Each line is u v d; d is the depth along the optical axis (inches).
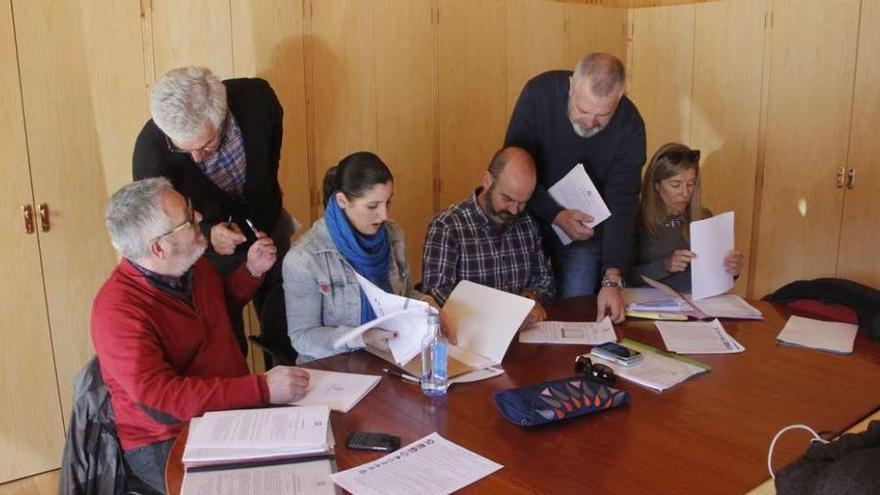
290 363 83.9
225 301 79.4
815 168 146.8
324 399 61.1
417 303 64.5
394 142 137.6
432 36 139.3
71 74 105.0
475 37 146.0
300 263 75.9
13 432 107.4
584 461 50.7
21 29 100.4
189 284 70.9
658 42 170.7
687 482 47.9
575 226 99.2
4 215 102.5
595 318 85.0
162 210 64.3
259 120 97.0
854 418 57.9
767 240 156.5
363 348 73.5
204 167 92.2
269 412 56.7
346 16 127.5
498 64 150.9
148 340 63.5
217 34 115.3
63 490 66.2
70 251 108.7
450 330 73.8
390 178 75.2
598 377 65.0
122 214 64.0
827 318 85.2
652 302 89.7
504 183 88.6
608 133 97.7
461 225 92.3
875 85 136.1
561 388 59.1
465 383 65.1
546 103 98.8
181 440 54.5
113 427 66.2
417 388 64.0
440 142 144.1
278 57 121.3
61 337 109.6
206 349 71.7
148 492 65.4
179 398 59.7
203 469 49.5
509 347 74.5
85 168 108.2
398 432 55.4
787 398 61.7
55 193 106.2
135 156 90.0
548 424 56.5
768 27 150.0
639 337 78.3
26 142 102.8
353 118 131.4
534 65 157.8
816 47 143.3
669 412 58.9
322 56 125.9
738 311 86.7
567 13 161.5
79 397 66.1
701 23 161.6
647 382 64.5
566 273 108.4
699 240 91.2
